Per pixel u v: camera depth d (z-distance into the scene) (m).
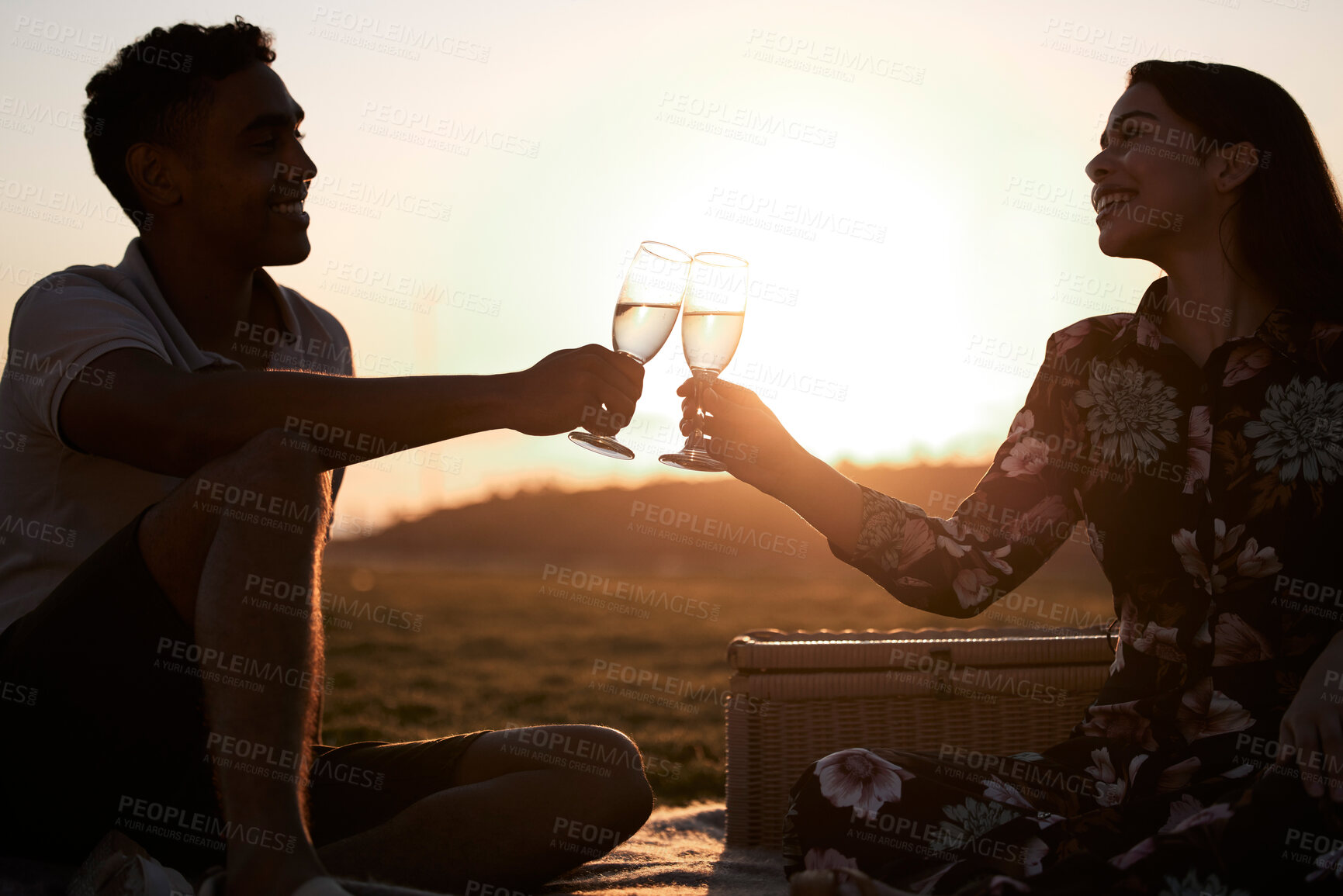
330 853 1.64
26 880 1.46
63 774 1.47
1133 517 1.61
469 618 11.15
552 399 1.56
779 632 2.85
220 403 1.51
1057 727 2.51
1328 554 1.48
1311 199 1.60
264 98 1.95
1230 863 1.20
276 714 1.19
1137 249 1.70
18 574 1.73
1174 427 1.60
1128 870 1.21
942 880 1.33
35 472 1.72
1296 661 1.47
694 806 3.14
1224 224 1.66
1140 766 1.48
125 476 1.76
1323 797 1.23
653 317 1.95
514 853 1.69
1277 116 1.62
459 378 1.57
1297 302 1.59
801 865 1.50
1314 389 1.52
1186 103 1.64
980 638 2.71
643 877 2.08
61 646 1.44
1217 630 1.51
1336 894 1.18
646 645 8.75
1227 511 1.53
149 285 1.88
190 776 1.54
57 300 1.68
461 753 1.77
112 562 1.45
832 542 1.82
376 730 4.36
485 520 28.11
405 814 1.69
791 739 2.49
